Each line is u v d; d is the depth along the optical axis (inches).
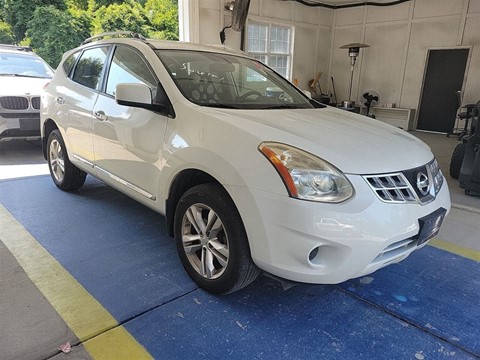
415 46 395.5
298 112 93.4
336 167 65.6
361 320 76.7
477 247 113.1
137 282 86.4
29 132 200.2
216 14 366.9
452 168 194.7
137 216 124.2
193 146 77.6
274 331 72.2
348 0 440.8
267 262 67.6
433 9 376.8
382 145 76.3
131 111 97.0
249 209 67.7
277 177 64.9
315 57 464.4
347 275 66.5
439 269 98.8
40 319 72.3
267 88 111.8
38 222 117.0
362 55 442.0
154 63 95.3
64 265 92.4
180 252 87.7
